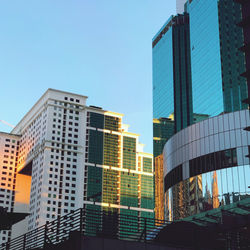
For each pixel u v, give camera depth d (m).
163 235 49.22
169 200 89.81
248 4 41.50
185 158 85.81
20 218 46.56
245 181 73.50
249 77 39.34
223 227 60.97
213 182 78.19
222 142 79.00
